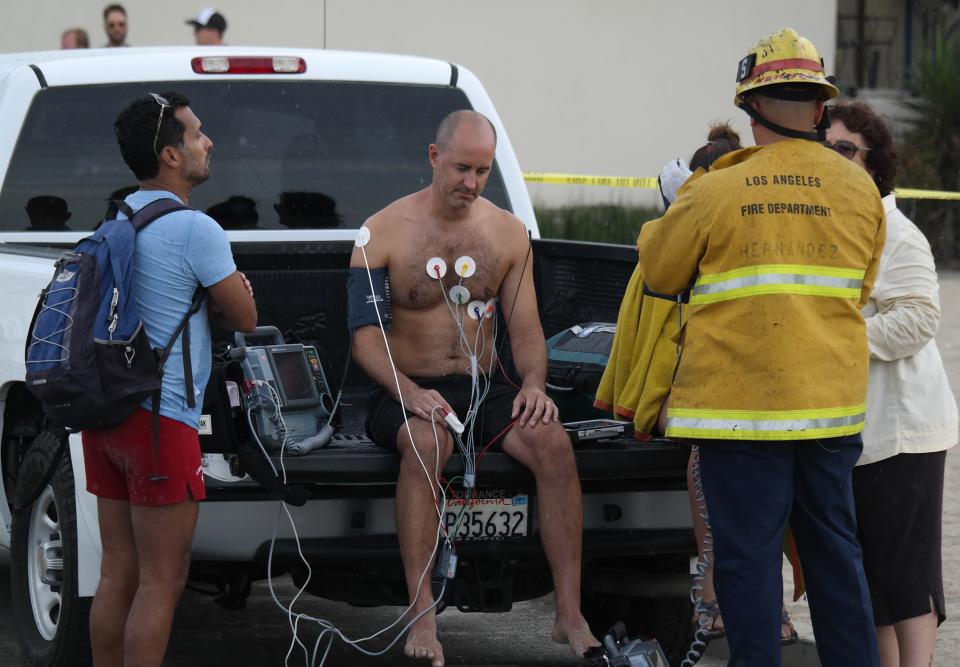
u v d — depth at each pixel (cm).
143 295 898
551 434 958
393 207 1048
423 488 941
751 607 860
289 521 953
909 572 934
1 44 3591
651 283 897
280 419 947
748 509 861
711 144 1070
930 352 954
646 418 948
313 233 1318
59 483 1023
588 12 4156
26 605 1089
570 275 1216
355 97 1330
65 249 1140
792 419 844
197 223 909
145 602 905
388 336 1048
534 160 4178
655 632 1134
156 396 887
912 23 5397
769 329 845
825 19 4309
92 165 1272
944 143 4459
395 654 1193
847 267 861
